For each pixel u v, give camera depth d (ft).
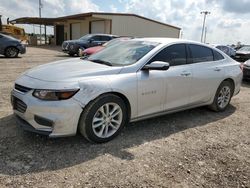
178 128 15.56
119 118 13.30
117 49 15.98
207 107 19.40
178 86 15.40
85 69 12.97
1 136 12.85
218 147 13.35
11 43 50.19
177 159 11.82
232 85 19.57
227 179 10.54
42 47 101.71
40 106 11.37
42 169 10.34
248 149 13.39
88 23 105.70
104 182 9.77
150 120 16.52
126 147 12.63
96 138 12.55
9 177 9.71
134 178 10.14
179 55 15.88
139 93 13.58
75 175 10.07
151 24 102.17
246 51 73.15
